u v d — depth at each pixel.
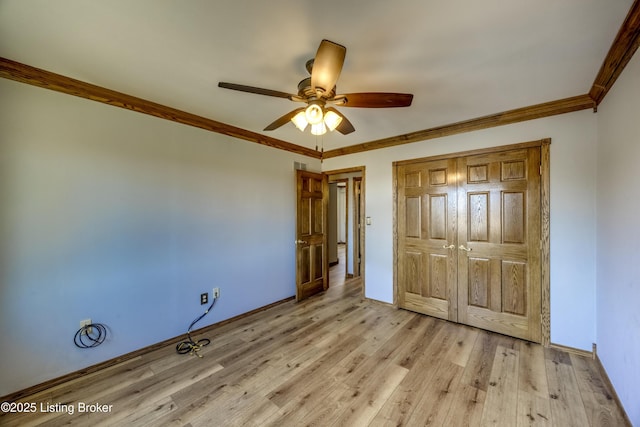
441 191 3.19
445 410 1.73
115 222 2.29
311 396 1.87
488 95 2.28
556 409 1.73
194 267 2.84
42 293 1.96
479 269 2.93
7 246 1.83
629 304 1.63
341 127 2.18
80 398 1.86
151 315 2.51
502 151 2.78
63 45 1.61
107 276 2.25
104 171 2.23
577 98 2.32
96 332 2.19
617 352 1.81
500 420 1.65
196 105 2.52
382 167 3.72
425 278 3.33
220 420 1.66
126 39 1.56
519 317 2.69
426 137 3.28
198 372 2.16
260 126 3.12
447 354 2.40
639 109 1.51
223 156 3.09
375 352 2.44
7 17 1.36
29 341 1.91
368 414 1.70
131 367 2.23
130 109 2.37
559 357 2.35
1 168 1.81
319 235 4.30
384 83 2.06
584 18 1.37
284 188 3.84
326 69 1.41
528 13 1.34
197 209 2.86
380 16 1.36
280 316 3.32
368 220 3.87
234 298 3.20
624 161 1.73
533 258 2.62
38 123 1.94
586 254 2.36
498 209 2.82
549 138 2.52
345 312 3.44
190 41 1.58
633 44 1.52
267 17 1.37
